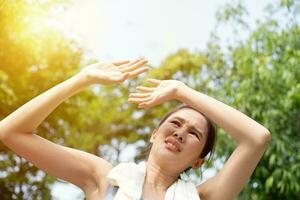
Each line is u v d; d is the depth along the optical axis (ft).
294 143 16.46
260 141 6.53
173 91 6.67
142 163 6.72
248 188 16.52
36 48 18.45
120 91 34.35
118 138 35.45
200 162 7.02
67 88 6.66
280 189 16.49
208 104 6.62
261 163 16.33
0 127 6.60
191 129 6.71
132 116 36.09
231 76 19.13
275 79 16.57
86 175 6.79
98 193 6.65
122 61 6.75
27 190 23.82
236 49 19.12
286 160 16.33
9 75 19.11
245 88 16.79
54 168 6.72
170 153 6.59
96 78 6.61
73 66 21.49
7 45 17.94
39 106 6.60
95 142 33.47
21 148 6.62
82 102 26.99
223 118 6.57
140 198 6.30
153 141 6.97
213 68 19.93
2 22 15.85
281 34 17.06
